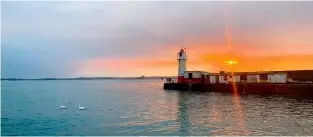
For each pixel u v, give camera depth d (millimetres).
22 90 133625
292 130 30797
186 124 35062
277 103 53062
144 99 69000
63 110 49906
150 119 38750
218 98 65250
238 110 45094
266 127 32469
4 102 66562
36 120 40125
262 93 74250
